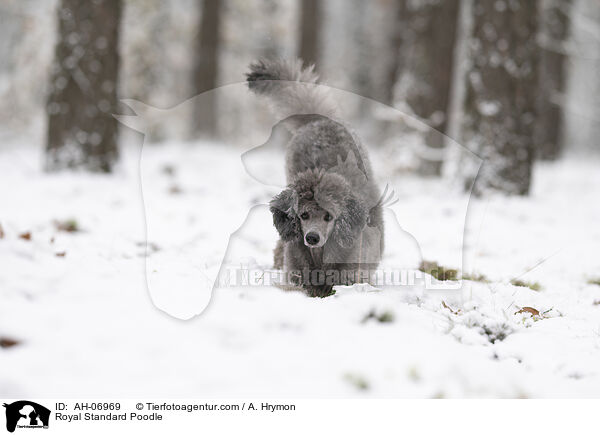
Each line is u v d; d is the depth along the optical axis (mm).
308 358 3129
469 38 9469
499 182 9219
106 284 4020
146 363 2971
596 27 19172
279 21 23516
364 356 3199
